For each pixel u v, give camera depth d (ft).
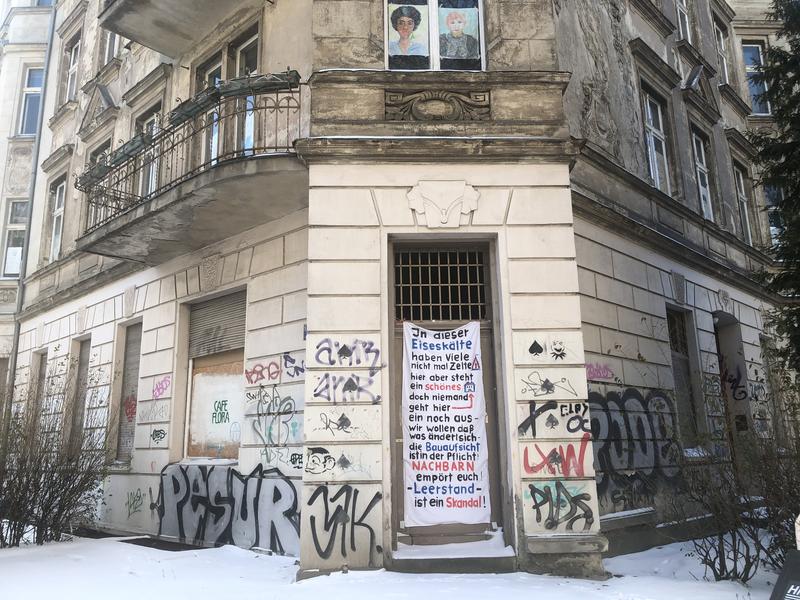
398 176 23.71
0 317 55.83
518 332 22.77
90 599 18.24
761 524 20.42
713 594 18.26
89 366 42.11
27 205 59.21
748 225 51.55
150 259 36.06
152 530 32.48
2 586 19.75
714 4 54.70
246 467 28.35
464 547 21.93
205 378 32.91
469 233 23.57
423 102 24.61
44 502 28.71
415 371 23.52
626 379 29.89
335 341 22.31
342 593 17.94
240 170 25.66
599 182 31.19
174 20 34.35
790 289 31.50
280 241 29.32
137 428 35.47
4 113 61.31
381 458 21.61
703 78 47.09
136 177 38.52
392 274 23.80
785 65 32.17
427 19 26.73
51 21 59.77
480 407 23.39
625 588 19.07
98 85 45.57
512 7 26.25
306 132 27.63
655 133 39.45
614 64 35.32
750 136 33.68
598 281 29.53
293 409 26.71
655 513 28.58
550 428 22.08
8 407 30.17
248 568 23.06
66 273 48.65
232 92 27.14
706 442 22.17
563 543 21.04
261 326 29.25
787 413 23.67
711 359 38.73
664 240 34.99
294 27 29.76
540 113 24.68
